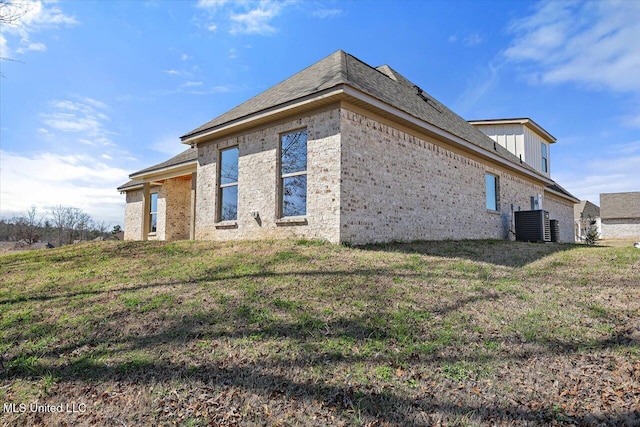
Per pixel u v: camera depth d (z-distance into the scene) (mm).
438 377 3043
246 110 10281
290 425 2547
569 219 22094
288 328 3992
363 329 3910
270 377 3117
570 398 2771
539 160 20047
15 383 3340
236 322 4211
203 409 2779
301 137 8859
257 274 6031
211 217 11156
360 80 8688
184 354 3588
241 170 10258
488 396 2799
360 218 8250
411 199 9734
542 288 5570
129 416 2768
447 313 4355
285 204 9133
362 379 3021
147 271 6977
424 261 6926
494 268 6859
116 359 3600
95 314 4777
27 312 5051
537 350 3510
